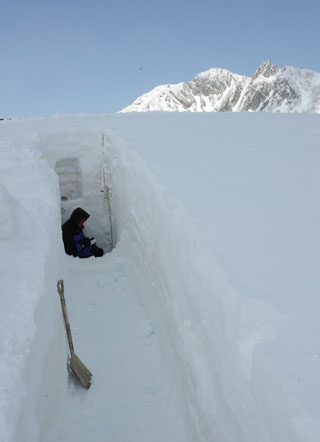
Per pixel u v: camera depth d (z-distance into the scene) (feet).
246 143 15.05
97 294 15.69
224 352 6.01
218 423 6.55
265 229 7.45
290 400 4.01
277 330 4.99
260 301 5.39
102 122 23.15
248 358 5.10
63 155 21.07
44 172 15.30
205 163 12.29
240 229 7.49
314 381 4.16
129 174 15.39
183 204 8.80
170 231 9.40
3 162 14.71
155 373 11.09
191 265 7.68
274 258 6.46
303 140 15.15
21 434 5.29
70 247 20.11
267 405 4.45
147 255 12.94
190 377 8.36
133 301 14.84
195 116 25.04
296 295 5.51
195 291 7.51
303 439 3.75
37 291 7.59
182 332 8.87
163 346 11.30
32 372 6.36
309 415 3.80
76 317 14.02
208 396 7.09
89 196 22.00
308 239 7.00
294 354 4.56
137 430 9.37
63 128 21.44
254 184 10.05
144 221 13.00
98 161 21.47
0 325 6.58
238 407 5.49
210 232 7.44
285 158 12.39
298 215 7.99
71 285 16.38
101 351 12.12
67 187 22.13
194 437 8.14
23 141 17.95
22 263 8.36
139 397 10.32
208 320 6.86
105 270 17.71
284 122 20.16
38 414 6.47
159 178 10.93
